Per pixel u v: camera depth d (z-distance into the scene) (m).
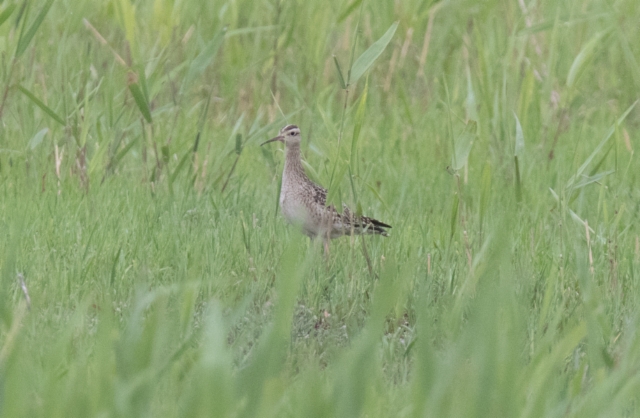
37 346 6.95
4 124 15.52
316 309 9.43
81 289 9.27
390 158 15.62
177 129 15.88
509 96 16.02
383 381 7.01
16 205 11.95
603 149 15.79
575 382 6.24
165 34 15.68
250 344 8.02
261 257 10.47
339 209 10.61
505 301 5.24
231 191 13.23
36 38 17.09
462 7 20.14
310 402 5.11
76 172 13.91
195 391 4.92
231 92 18.17
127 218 11.77
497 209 12.55
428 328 5.18
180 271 9.53
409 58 19.23
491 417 5.04
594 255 10.73
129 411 5.02
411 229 11.73
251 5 19.84
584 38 19.02
